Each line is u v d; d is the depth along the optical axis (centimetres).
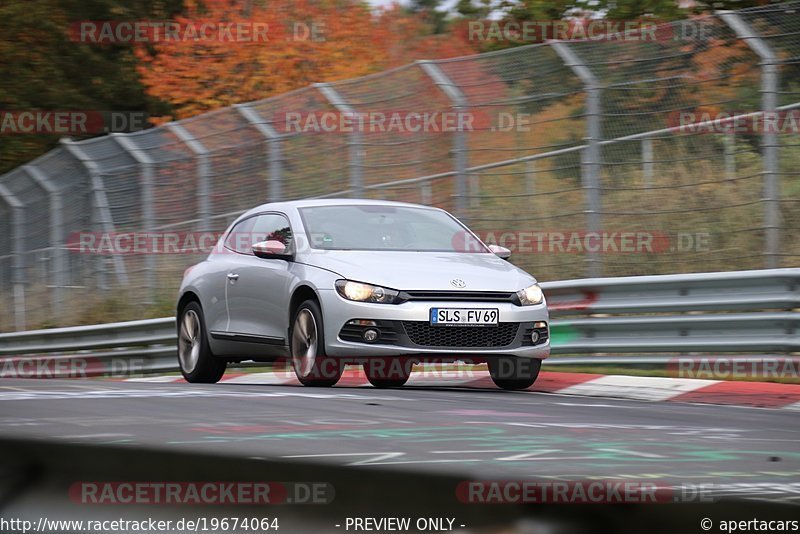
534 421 1493
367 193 3975
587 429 1373
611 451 1097
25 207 5638
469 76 3709
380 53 7888
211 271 2941
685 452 1102
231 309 2823
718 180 3275
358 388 2344
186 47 7925
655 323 2962
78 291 5256
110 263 5072
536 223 3572
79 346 4644
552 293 3225
